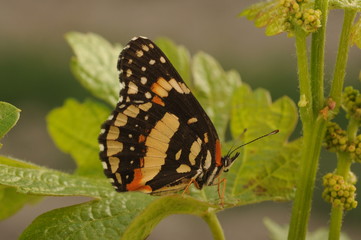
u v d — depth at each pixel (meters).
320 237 0.39
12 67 1.16
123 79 0.34
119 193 0.34
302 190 0.33
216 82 0.36
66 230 0.33
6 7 1.46
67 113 0.36
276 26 0.33
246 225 0.91
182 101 0.34
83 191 0.33
